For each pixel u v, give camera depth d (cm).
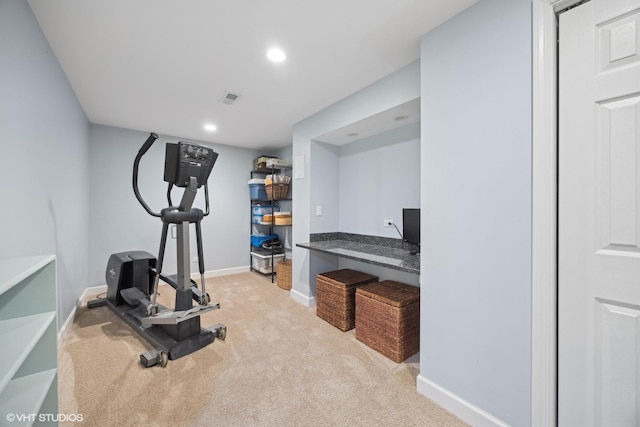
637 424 105
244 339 236
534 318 122
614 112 108
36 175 163
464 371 148
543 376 121
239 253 477
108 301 296
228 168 462
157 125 350
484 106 139
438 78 160
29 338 94
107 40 174
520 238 126
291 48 184
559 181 120
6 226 129
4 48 124
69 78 224
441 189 158
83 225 305
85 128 310
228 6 145
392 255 240
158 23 158
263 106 287
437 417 149
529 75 123
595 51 111
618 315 108
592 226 113
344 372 190
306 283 323
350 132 290
